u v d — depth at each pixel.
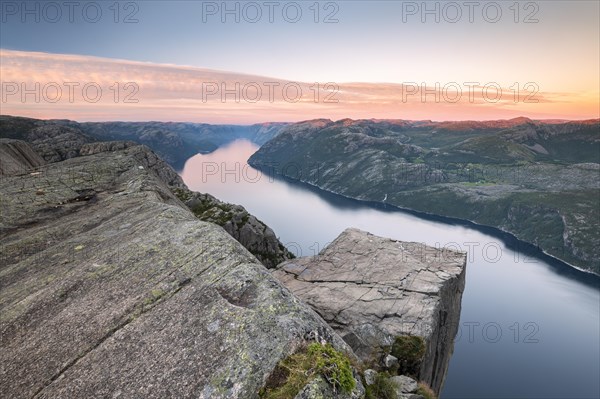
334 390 9.99
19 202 35.28
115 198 35.47
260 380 10.16
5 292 17.78
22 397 11.21
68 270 18.47
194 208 84.06
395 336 27.33
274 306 12.82
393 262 42.12
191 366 10.92
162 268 16.42
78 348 12.64
